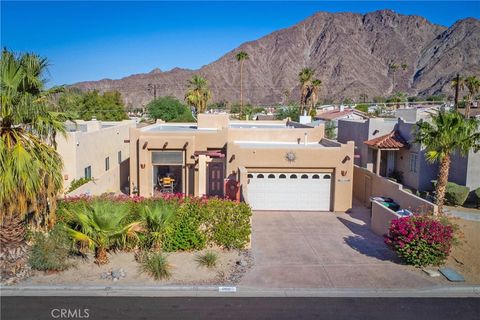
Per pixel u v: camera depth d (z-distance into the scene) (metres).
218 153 25.06
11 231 13.57
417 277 13.99
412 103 83.25
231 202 16.23
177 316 11.38
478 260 15.06
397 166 29.47
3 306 11.78
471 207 22.95
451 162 25.06
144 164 25.12
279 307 11.97
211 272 14.16
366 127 30.44
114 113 67.06
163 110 66.62
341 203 23.14
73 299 12.27
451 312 11.78
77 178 23.39
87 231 14.12
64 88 14.43
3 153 12.62
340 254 16.14
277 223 20.59
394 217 16.95
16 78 12.86
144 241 15.48
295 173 23.16
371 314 11.63
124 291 12.83
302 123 35.28
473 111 50.94
